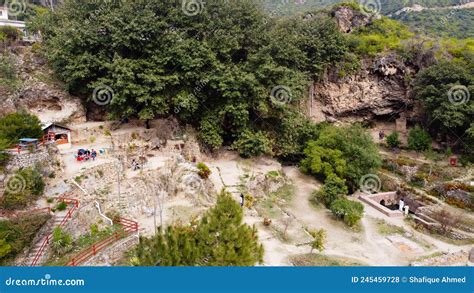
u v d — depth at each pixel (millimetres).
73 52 34500
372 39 49281
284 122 39250
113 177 27703
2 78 33188
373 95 48594
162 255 13078
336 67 47312
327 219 30750
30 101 34094
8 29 41375
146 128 37688
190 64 34312
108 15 34031
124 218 24203
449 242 28516
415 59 47125
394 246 26859
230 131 40156
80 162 28469
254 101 37000
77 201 23156
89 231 22141
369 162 37156
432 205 34562
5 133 24391
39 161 24406
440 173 39062
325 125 44250
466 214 32656
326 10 55625
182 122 38750
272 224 27609
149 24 33844
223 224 14055
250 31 38406
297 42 43625
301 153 41969
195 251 13281
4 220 19359
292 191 36281
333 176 34344
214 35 36594
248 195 30844
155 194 27938
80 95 37500
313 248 23875
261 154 41250
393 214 32750
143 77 33188
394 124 51938
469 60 43719
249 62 37625
